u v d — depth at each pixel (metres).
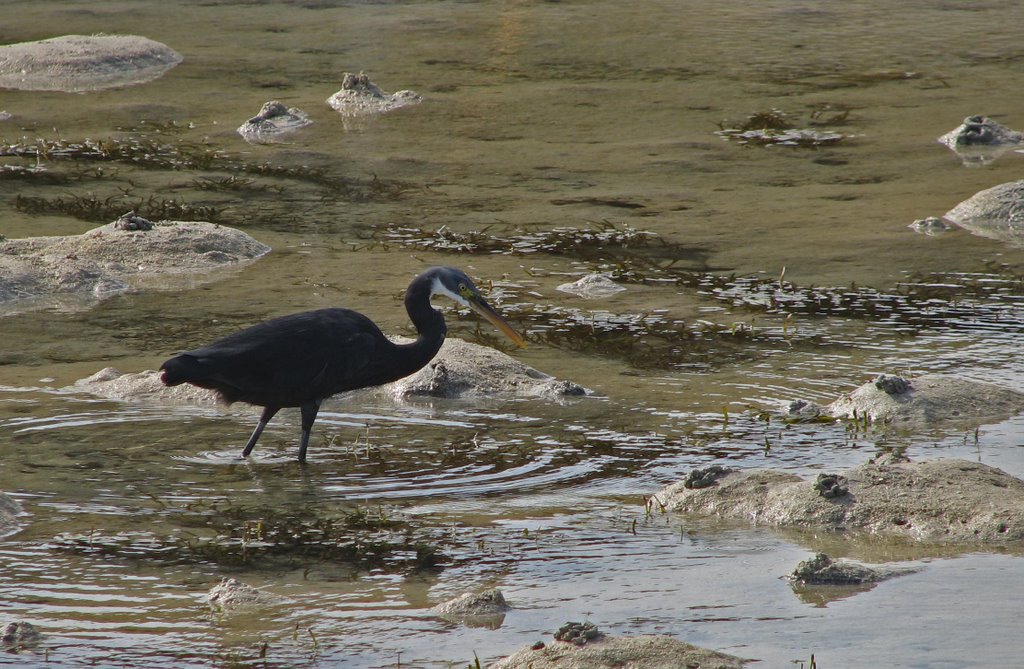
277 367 10.96
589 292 16.83
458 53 34.72
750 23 39.16
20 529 9.62
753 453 11.24
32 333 15.02
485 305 12.48
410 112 28.30
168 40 36.16
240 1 42.12
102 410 12.37
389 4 41.72
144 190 22.20
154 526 9.72
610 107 28.88
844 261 18.14
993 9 41.44
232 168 23.80
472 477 10.79
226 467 11.04
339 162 24.30
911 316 15.59
